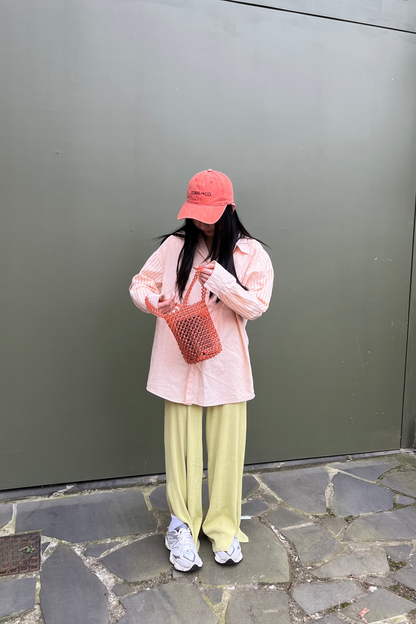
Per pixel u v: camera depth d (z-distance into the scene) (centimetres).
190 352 152
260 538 187
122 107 204
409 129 246
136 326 219
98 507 206
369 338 254
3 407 210
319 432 254
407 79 242
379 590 160
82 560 172
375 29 233
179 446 171
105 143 205
